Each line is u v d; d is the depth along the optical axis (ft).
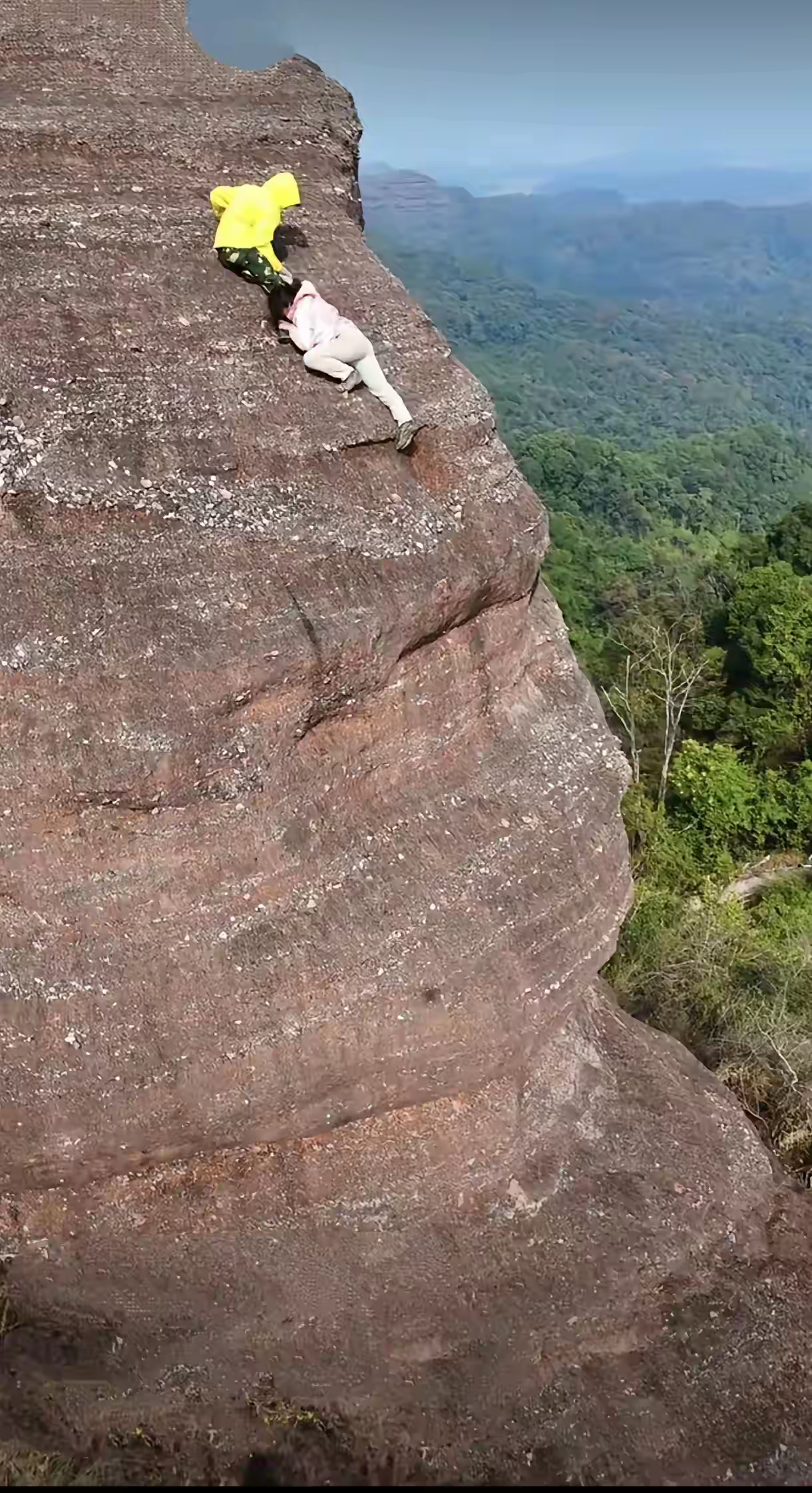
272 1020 23.65
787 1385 26.05
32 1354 22.56
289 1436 22.44
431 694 27.22
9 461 22.30
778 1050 44.27
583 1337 26.00
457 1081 26.25
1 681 21.17
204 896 23.72
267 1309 24.66
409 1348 24.84
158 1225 25.11
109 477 23.04
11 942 22.61
